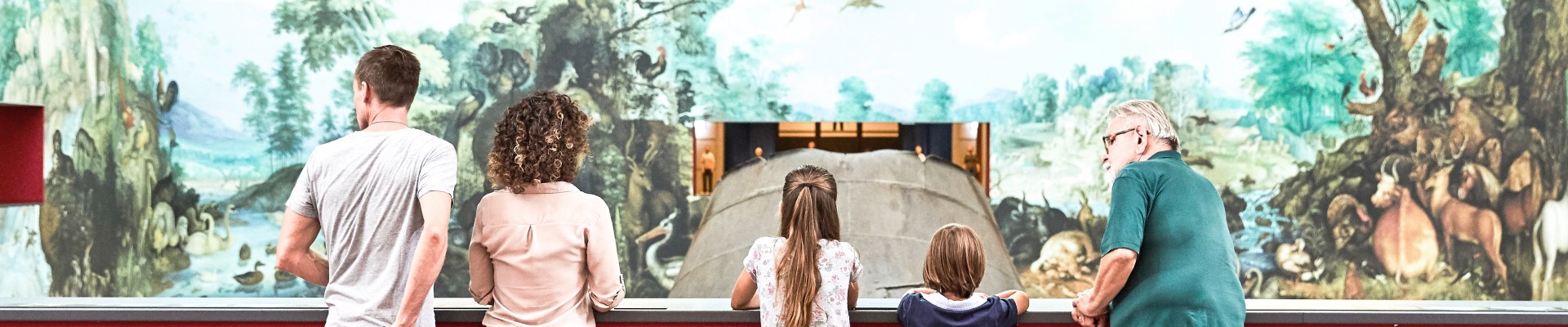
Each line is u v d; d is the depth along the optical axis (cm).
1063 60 1677
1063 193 1675
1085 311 282
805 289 261
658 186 1659
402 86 245
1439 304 312
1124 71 1670
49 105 1328
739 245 1212
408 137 243
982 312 275
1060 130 1678
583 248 264
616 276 267
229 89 1570
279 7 1584
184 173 1550
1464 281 1633
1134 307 269
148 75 1527
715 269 1206
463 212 1617
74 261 1394
